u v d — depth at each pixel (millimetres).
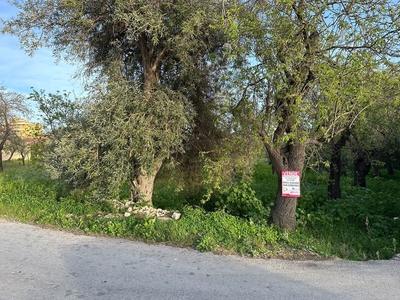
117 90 8320
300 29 6754
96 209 8914
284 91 6891
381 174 28922
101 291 4281
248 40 7312
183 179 11578
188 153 10766
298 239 7055
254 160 9383
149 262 5441
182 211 8625
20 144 29984
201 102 10125
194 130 10266
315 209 11266
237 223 7496
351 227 9023
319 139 7875
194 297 4145
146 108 8344
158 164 9109
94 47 9930
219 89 9906
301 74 6793
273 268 5312
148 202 9547
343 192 14047
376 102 7836
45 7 8523
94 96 8594
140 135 8008
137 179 9656
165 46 8852
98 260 5500
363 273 5184
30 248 6102
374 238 7816
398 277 5016
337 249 6605
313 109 7051
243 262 5570
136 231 7074
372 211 10992
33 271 4953
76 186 9195
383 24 6758
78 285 4465
